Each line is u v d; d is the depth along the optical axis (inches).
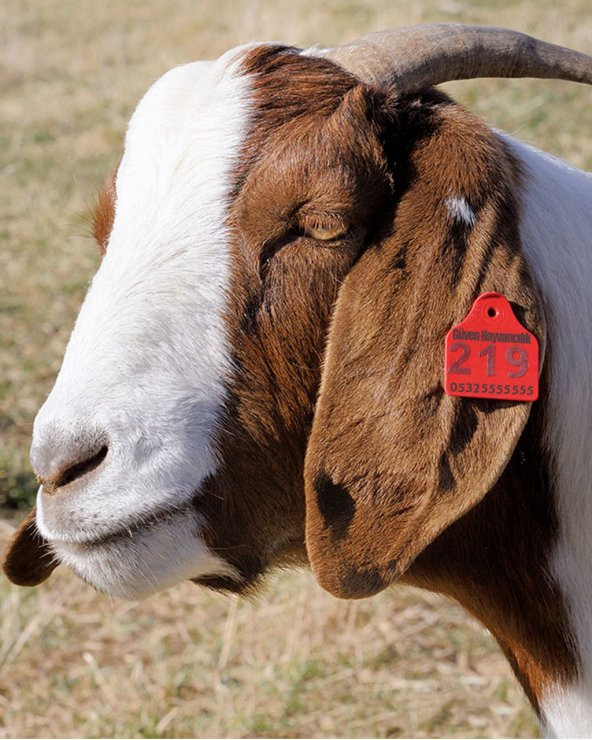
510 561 117.9
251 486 110.2
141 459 104.0
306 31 563.8
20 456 278.4
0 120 571.8
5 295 374.6
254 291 106.2
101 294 107.8
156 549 106.9
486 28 116.4
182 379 105.3
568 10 571.2
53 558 124.9
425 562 118.7
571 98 459.5
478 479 100.4
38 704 204.5
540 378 112.4
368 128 105.0
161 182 109.3
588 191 124.1
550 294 113.4
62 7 818.2
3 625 222.2
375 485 103.1
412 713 198.7
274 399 108.0
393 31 115.6
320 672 208.2
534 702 125.6
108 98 586.2
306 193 104.2
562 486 115.9
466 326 99.9
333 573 103.8
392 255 102.7
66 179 477.4
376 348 102.7
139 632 224.1
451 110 106.8
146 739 193.2
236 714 197.0
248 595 117.7
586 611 118.6
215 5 742.5
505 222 100.9
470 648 214.2
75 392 104.3
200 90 112.8
